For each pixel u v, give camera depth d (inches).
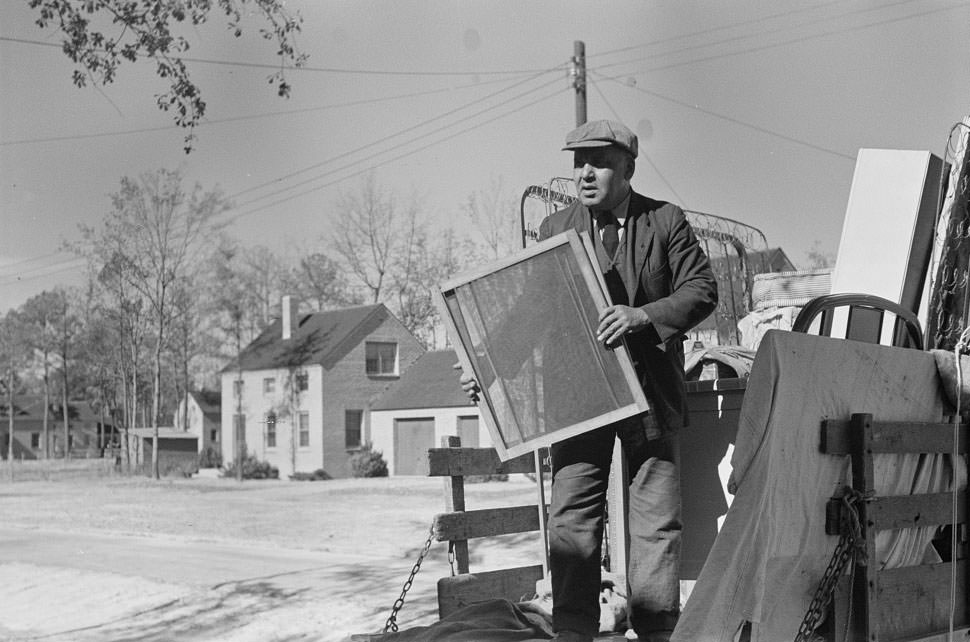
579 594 133.9
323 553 587.8
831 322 186.5
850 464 115.3
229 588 430.6
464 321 137.4
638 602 136.1
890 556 122.0
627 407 127.4
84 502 1246.3
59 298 3189.0
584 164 141.9
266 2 313.7
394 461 2075.5
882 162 193.0
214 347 2440.9
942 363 128.6
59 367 3563.0
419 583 426.0
